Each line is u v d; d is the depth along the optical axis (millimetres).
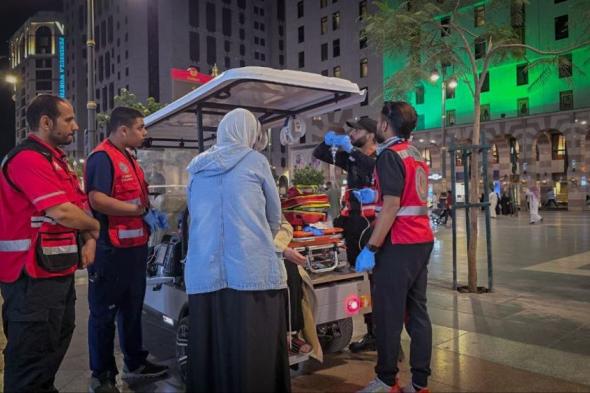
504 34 7090
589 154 37344
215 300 2908
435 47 7301
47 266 2912
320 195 4238
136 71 72312
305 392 3732
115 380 3967
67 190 3127
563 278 8000
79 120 95188
